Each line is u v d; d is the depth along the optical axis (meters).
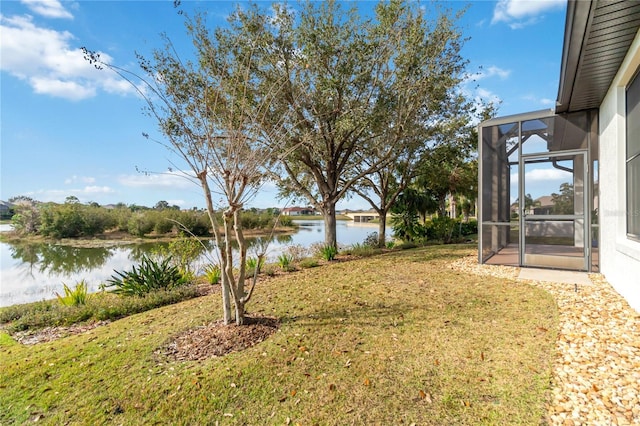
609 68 4.27
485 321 3.62
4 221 28.25
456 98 10.31
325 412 2.18
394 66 9.06
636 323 3.35
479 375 2.51
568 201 6.24
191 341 3.39
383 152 10.32
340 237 19.23
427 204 15.65
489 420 2.01
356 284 5.73
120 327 4.12
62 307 5.07
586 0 2.87
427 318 3.80
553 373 2.48
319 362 2.83
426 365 2.71
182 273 6.98
